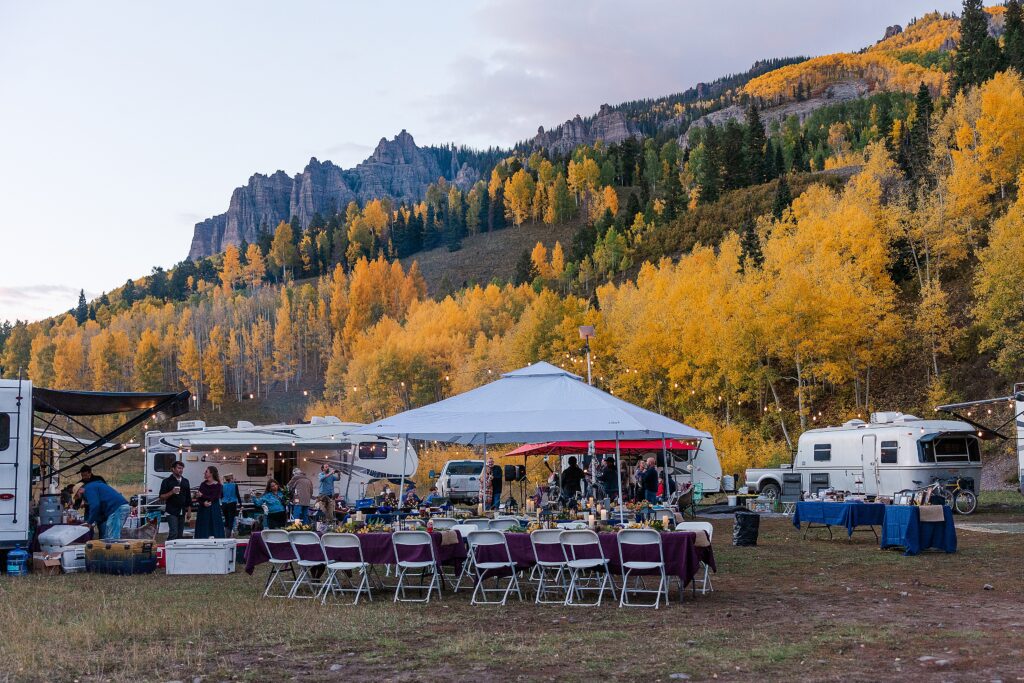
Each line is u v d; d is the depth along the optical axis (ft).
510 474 98.99
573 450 83.87
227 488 63.67
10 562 46.09
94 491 53.42
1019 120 179.63
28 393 46.93
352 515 45.47
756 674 21.30
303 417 433.89
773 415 150.71
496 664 23.11
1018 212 123.44
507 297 440.04
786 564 46.29
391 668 22.82
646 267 245.24
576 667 22.53
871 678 20.58
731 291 161.07
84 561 47.98
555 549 34.68
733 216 369.09
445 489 99.45
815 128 655.76
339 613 32.19
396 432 42.14
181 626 29.30
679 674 21.36
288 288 652.89
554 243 653.30
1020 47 276.00
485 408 43.52
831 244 155.22
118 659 24.23
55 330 626.64
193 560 46.42
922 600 33.35
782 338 139.23
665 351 172.76
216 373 456.86
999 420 118.21
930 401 129.80
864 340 141.18
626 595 36.27
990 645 24.27
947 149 205.98
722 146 442.91
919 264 173.78
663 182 629.10
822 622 28.71
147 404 56.49
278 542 37.65
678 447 91.61
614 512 47.09
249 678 21.79
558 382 45.11
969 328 136.67
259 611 32.65
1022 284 117.39
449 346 325.01
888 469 78.38
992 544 52.60
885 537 52.06
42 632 27.91
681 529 36.68
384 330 471.21
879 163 222.89
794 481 88.33
